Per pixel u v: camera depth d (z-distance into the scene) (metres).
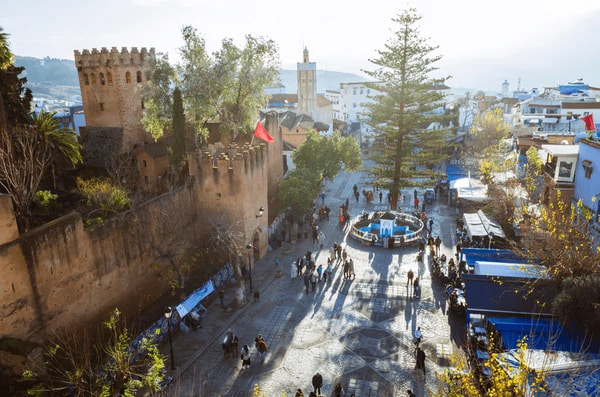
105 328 25.44
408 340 25.14
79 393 17.41
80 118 70.94
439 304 28.92
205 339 25.59
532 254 25.16
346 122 106.88
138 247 28.05
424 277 32.72
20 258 20.33
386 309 28.47
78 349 22.75
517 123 73.38
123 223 26.72
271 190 45.69
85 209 29.92
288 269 34.66
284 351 24.47
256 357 24.02
